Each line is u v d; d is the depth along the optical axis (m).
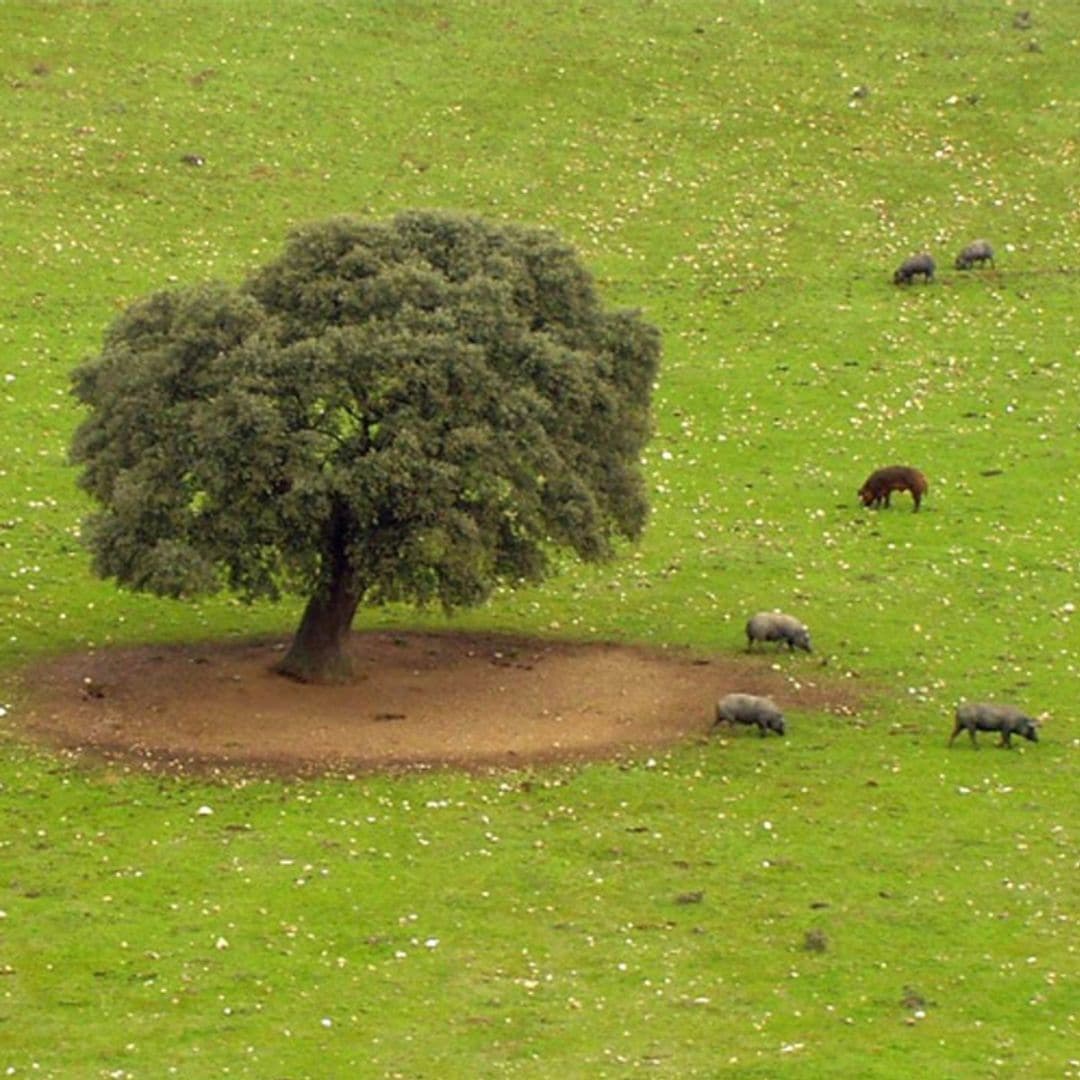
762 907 116.19
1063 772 135.38
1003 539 181.50
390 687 144.88
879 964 110.12
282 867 119.25
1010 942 112.69
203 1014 103.75
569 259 149.62
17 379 198.50
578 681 148.12
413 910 115.00
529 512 137.75
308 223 147.50
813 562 175.50
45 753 132.50
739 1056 100.69
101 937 111.00
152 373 137.88
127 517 134.50
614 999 106.25
